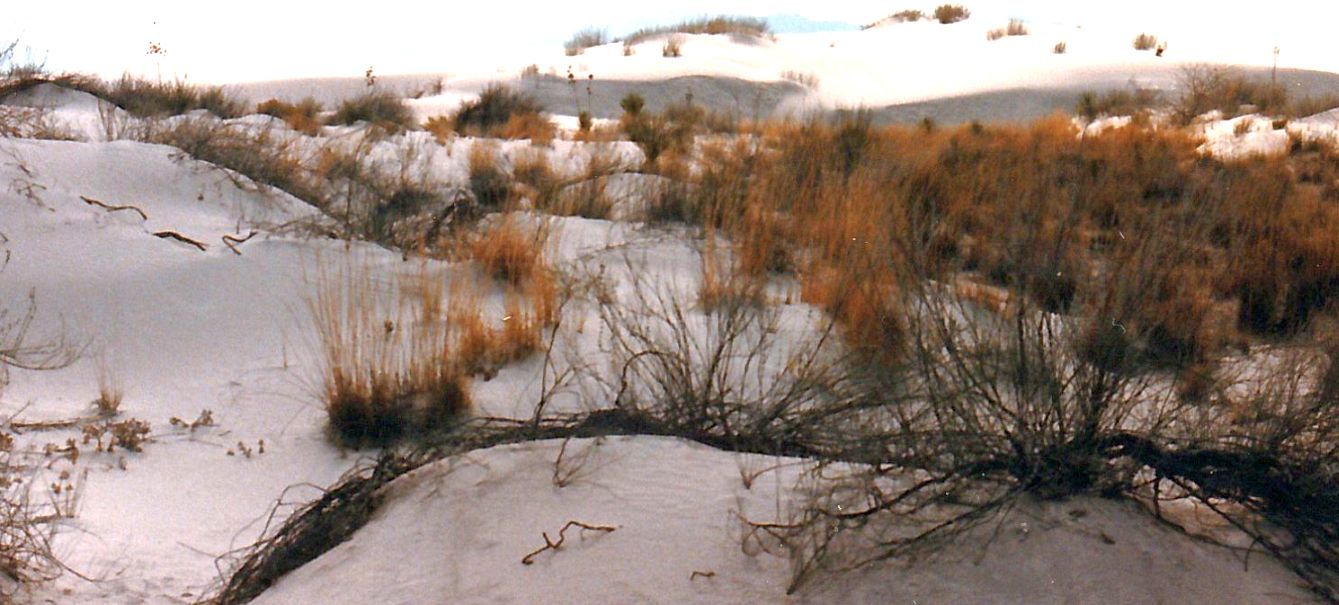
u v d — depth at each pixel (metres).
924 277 5.30
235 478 5.57
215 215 9.30
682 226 10.10
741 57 40.66
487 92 22.05
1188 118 21.50
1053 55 40.28
